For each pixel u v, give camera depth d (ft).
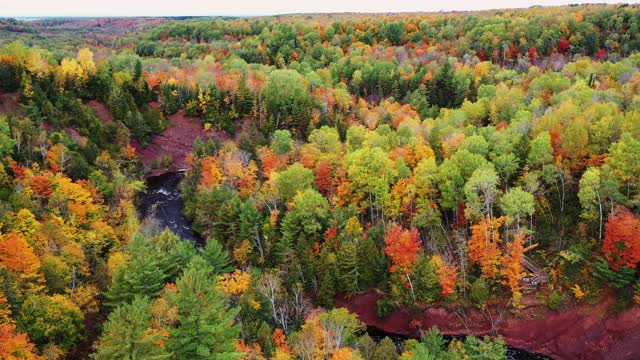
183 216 333.21
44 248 208.23
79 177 310.04
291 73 506.07
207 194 294.87
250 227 261.65
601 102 331.98
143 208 343.87
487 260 227.61
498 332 223.92
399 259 230.68
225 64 579.89
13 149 301.02
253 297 202.08
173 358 124.67
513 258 222.89
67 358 170.30
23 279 182.39
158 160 424.05
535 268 235.81
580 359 212.84
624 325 212.23
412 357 165.07
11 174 277.64
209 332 127.54
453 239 256.11
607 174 232.94
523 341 220.64
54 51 579.89
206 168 338.95
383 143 329.72
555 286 228.43
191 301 127.24
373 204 270.46
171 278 209.97
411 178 268.21
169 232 243.60
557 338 218.38
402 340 227.81
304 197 261.85
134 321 120.57
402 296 232.73
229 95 473.26
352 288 240.53
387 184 265.95
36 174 280.10
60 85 417.90
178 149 443.73
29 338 159.12
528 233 237.45
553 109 330.13
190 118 465.47
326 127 388.98
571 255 228.02
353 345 180.14
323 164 299.99
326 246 248.32
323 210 261.44
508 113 376.48
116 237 257.96
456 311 229.45
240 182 323.16
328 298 234.38
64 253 203.41
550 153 264.11
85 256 217.36
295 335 176.45
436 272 229.66
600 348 212.02
